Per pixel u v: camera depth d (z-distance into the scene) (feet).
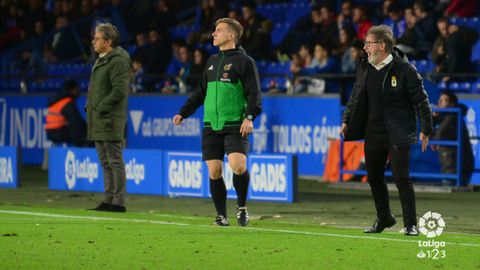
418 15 140.67
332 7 149.79
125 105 94.48
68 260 58.80
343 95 130.41
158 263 57.77
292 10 168.86
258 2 172.14
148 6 177.99
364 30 142.20
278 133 136.87
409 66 69.56
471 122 122.93
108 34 93.20
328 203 103.65
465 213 94.53
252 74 77.61
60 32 183.62
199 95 80.84
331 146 129.59
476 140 122.42
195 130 141.69
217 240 68.64
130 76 95.50
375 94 70.13
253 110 77.20
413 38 140.15
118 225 78.48
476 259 59.72
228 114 78.13
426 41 140.26
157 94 146.20
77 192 115.96
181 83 145.38
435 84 128.98
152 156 111.75
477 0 147.64
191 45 160.56
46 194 113.80
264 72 152.76
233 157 78.18
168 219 86.07
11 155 122.42
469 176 119.65
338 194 114.01
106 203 95.30
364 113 71.20
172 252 62.44
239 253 62.03
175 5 180.34
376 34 69.36
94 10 185.26
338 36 146.30
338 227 81.20
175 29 174.40
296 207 99.50
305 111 134.31
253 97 77.36
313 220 88.12
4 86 175.22
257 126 138.82
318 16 150.10
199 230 75.10
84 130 139.54
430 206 100.94
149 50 158.40
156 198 108.47
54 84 173.17
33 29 189.98
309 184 127.24
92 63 170.60
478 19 146.20
